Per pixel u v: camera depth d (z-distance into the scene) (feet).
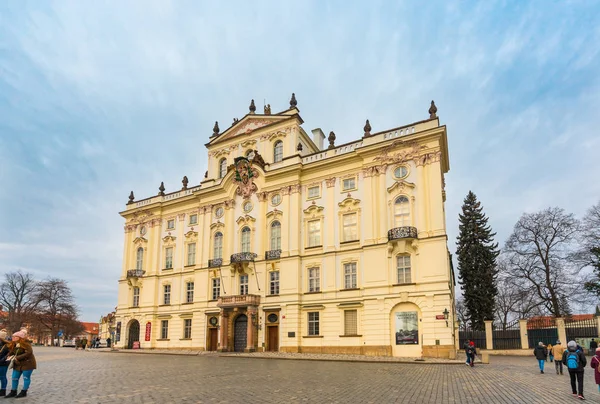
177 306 174.81
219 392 51.01
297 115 162.20
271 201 158.30
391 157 134.72
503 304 226.79
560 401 47.32
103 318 307.99
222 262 163.53
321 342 135.13
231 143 178.50
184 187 189.06
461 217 204.33
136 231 197.88
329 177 147.23
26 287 305.73
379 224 132.46
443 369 84.48
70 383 59.98
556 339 135.85
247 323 149.18
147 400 44.96
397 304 123.85
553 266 175.83
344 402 44.34
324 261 140.87
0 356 47.60
